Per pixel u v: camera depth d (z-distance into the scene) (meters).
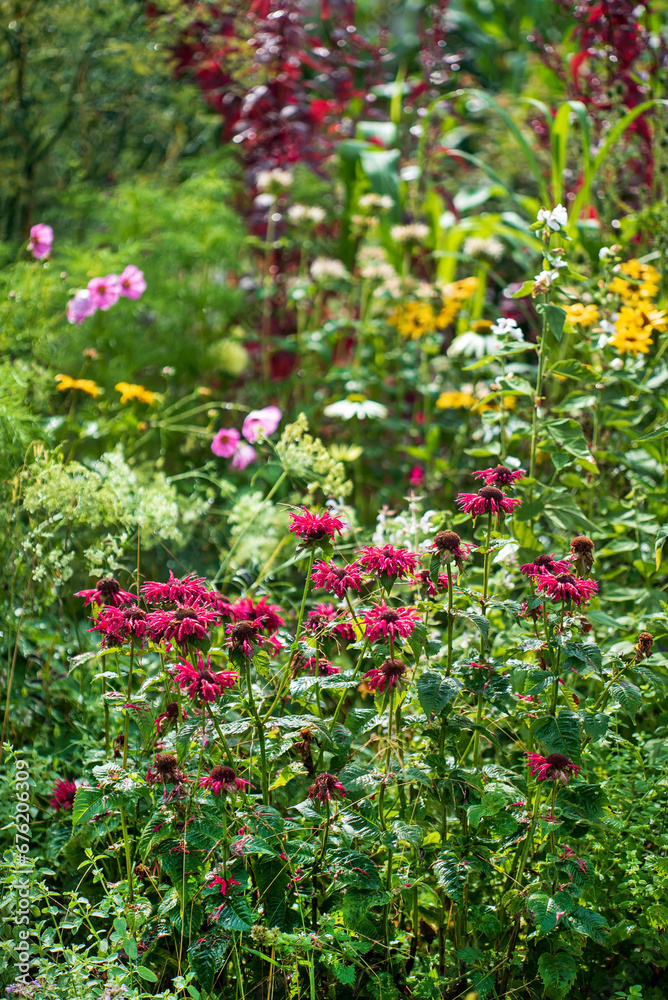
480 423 3.40
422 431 3.71
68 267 3.63
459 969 1.89
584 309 2.75
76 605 2.90
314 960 1.79
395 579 1.83
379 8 6.41
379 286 3.71
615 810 2.00
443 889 1.77
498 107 3.56
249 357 4.16
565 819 1.81
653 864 1.85
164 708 2.00
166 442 3.42
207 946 1.68
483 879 1.96
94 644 2.54
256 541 2.72
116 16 4.23
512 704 2.06
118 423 3.07
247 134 4.28
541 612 1.94
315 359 4.08
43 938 1.81
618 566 2.88
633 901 1.83
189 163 4.30
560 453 2.41
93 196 4.03
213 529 3.01
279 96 4.39
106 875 2.10
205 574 3.02
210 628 1.96
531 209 3.70
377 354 3.83
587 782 1.88
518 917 1.82
